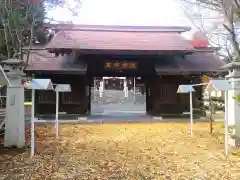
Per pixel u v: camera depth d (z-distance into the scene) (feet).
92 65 60.39
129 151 28.35
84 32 61.57
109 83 166.30
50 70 54.49
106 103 117.19
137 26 64.54
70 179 19.11
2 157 25.09
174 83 60.29
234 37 30.55
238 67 28.48
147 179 19.20
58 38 56.18
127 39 58.59
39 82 26.05
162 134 39.88
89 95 68.54
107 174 20.31
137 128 46.93
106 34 61.21
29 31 54.03
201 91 60.75
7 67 28.96
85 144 32.09
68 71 55.16
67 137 37.06
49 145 31.12
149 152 27.86
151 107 64.85
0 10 46.44
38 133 40.60
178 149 29.19
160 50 53.98
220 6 30.94
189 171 21.12
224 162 23.57
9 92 29.07
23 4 47.16
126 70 61.00
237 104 28.76
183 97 60.29
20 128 29.12
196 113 60.18
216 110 66.03
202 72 57.00
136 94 140.36
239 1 29.30
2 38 50.08
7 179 18.97
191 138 35.99
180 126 49.55
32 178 19.22
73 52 53.98
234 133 28.94
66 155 26.21
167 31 65.00
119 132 42.14
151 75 63.10
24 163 23.13
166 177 19.63
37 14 50.24
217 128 46.01
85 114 58.54
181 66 58.70
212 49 64.90
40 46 64.23
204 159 24.72
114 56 59.62
